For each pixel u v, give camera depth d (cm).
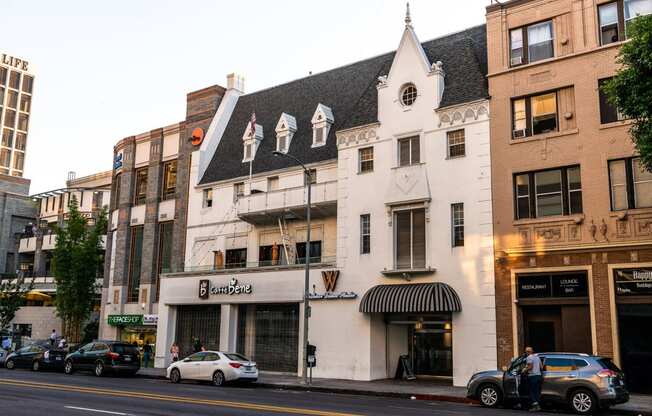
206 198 3981
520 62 2616
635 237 2198
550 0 2552
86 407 1595
